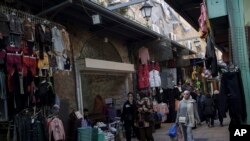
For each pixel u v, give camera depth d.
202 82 22.72
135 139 11.80
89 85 11.80
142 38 14.70
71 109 9.98
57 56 7.70
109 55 13.21
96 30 11.79
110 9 11.19
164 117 15.73
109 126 10.83
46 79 7.45
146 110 9.71
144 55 15.03
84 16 10.35
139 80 15.02
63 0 8.78
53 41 7.51
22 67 6.50
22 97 6.72
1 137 6.67
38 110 7.29
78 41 10.95
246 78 5.08
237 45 5.08
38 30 6.98
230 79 5.14
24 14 6.77
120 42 14.14
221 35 8.21
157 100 15.94
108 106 12.44
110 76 13.31
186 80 20.19
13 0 7.96
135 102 10.23
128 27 12.14
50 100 7.41
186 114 8.81
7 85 6.24
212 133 11.92
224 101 5.25
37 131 6.82
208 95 13.96
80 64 10.50
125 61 14.37
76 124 8.77
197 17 9.87
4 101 6.18
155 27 20.33
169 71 17.94
